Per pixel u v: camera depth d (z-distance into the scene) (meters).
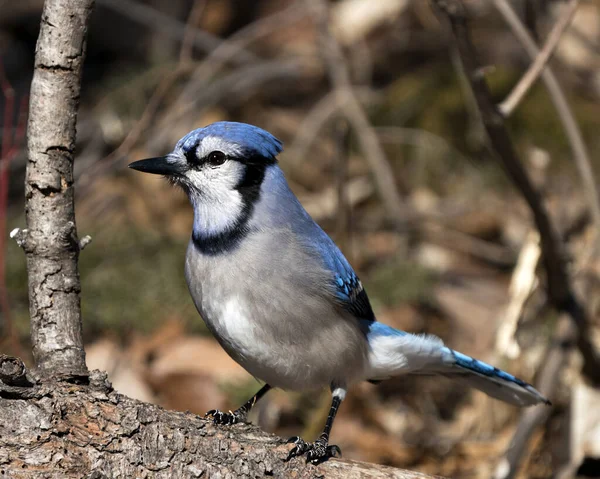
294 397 10.15
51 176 5.51
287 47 16.67
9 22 16.64
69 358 5.42
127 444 5.10
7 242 11.80
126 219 12.62
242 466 5.37
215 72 14.62
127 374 10.28
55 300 5.52
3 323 10.70
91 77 15.51
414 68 16.30
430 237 13.78
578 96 15.09
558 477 9.09
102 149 13.30
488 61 15.80
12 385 4.91
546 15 12.59
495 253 13.62
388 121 15.07
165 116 13.17
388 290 11.88
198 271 6.75
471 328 11.82
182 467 5.21
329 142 14.94
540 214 8.16
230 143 6.80
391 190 13.06
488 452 9.83
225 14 16.83
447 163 14.59
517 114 14.55
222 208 6.73
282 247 6.66
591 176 9.04
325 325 6.73
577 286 9.96
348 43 15.70
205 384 9.93
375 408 10.52
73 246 5.62
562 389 9.93
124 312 11.06
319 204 13.91
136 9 14.52
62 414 5.00
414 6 16.23
